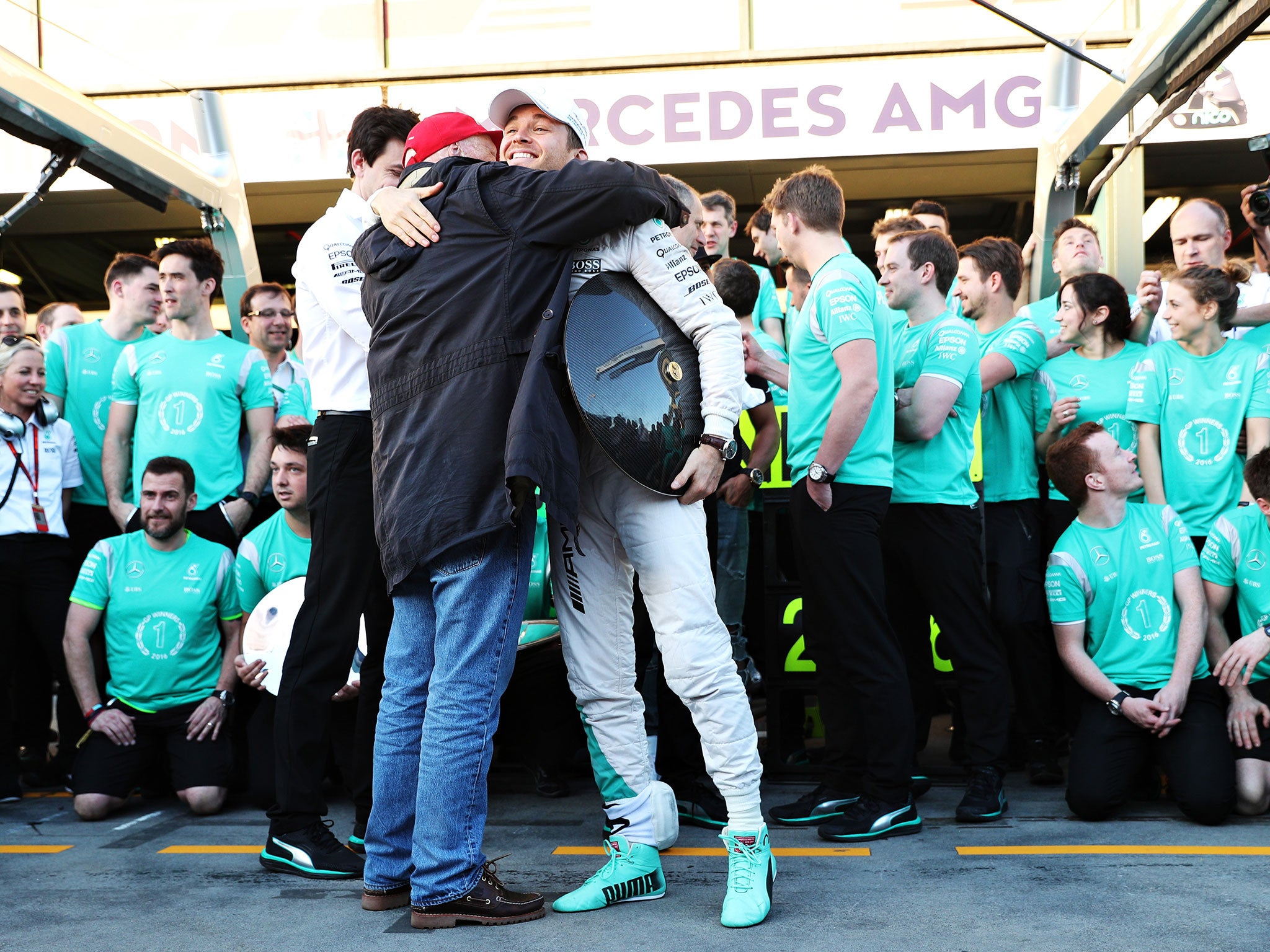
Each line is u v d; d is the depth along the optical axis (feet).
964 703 10.08
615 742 7.64
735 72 20.75
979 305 12.57
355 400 8.51
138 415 13.00
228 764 11.05
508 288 6.84
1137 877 7.85
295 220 23.53
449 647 6.99
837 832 9.17
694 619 7.21
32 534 12.42
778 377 10.52
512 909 7.06
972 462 11.89
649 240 7.14
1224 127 17.44
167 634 11.21
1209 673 10.23
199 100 15.39
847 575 9.30
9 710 12.00
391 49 21.36
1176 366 11.69
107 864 9.00
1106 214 14.99
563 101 7.57
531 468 6.43
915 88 20.40
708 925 6.95
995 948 6.37
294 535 11.62
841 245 9.76
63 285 26.45
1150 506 10.50
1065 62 14.65
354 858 8.41
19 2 14.17
